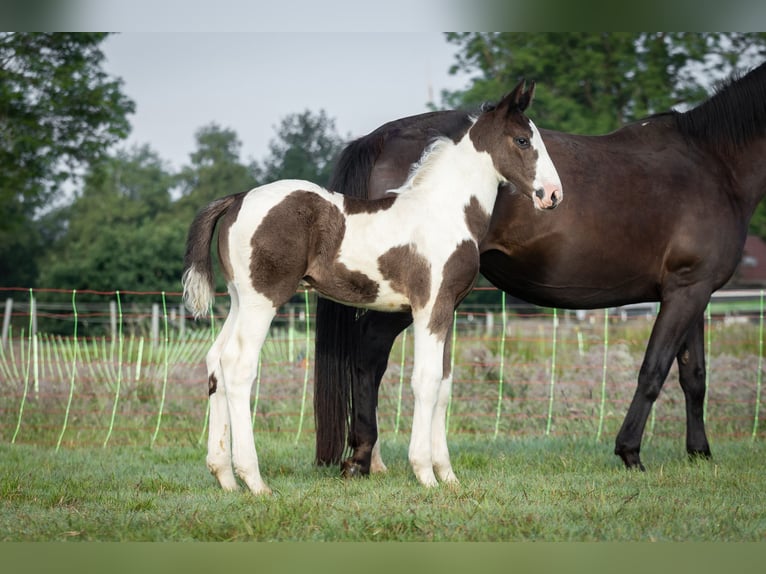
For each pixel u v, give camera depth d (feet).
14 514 20.77
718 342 53.06
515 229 26.86
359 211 22.85
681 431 37.04
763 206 109.91
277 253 21.85
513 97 23.85
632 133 28.53
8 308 54.85
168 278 111.34
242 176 193.67
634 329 54.80
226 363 22.22
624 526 19.69
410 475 25.71
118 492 23.31
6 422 37.88
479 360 44.09
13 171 95.61
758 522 20.22
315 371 25.66
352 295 23.16
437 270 22.97
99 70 100.07
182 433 36.65
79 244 140.97
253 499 21.61
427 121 27.09
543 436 36.58
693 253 27.14
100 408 39.45
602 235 26.96
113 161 110.32
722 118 28.35
